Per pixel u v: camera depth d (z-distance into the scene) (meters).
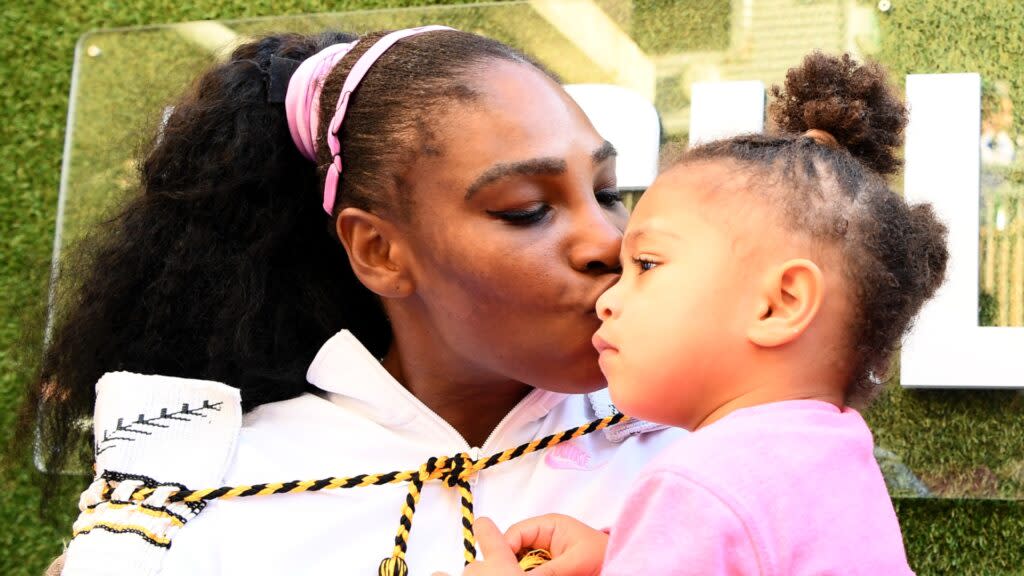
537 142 0.87
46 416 1.19
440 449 0.96
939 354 1.40
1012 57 1.50
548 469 0.96
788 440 0.76
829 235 0.80
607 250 0.87
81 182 1.70
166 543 0.90
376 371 0.97
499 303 0.87
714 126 1.50
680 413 0.82
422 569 0.91
